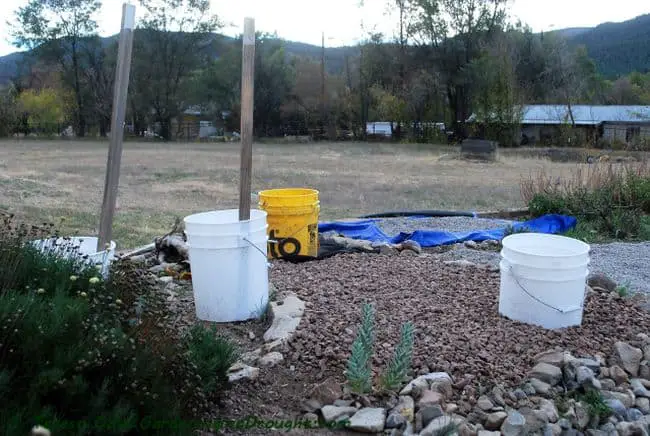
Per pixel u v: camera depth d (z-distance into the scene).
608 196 10.51
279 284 5.48
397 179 21.16
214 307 4.70
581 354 4.09
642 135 35.12
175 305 5.07
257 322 4.75
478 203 14.66
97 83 53.97
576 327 4.51
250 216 4.84
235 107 53.62
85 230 9.63
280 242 6.44
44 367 2.53
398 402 3.39
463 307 4.86
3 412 2.35
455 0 45.94
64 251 4.02
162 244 6.57
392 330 4.27
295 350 3.97
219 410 3.29
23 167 24.11
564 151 34.03
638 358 4.07
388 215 11.16
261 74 51.00
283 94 52.00
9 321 2.57
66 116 54.41
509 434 3.25
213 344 3.34
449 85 47.38
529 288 4.47
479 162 29.80
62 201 13.93
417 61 48.72
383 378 3.49
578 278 4.45
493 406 3.45
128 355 2.74
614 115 44.47
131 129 57.06
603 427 3.51
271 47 53.03
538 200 11.04
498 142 41.50
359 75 50.75
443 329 4.32
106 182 4.46
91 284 3.25
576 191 11.00
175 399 2.88
